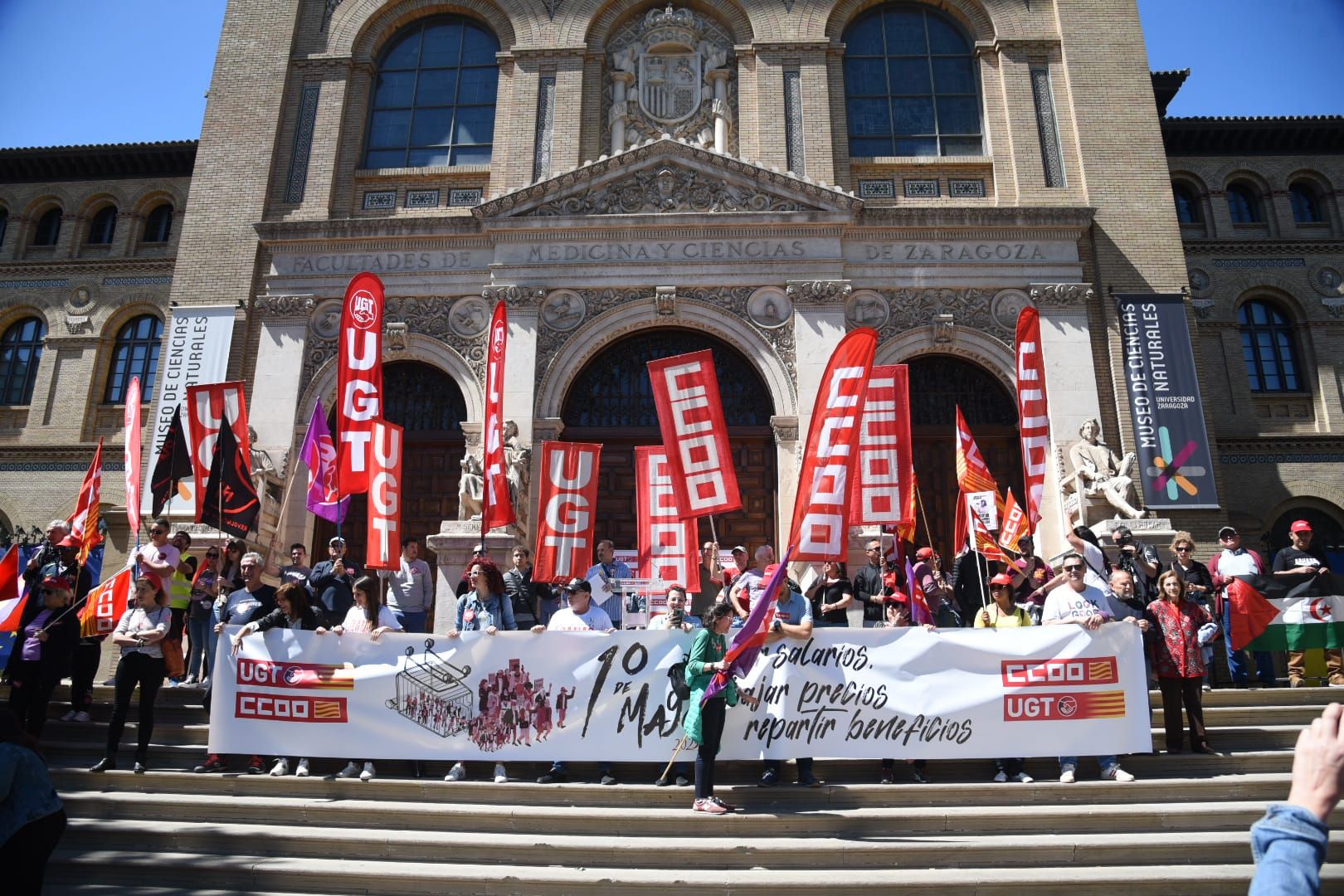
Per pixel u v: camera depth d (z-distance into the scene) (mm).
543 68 20641
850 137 20438
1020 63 20359
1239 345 23219
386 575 14125
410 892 7676
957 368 18438
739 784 9492
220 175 20016
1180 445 17391
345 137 20672
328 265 19078
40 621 10688
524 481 16688
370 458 12938
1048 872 7621
